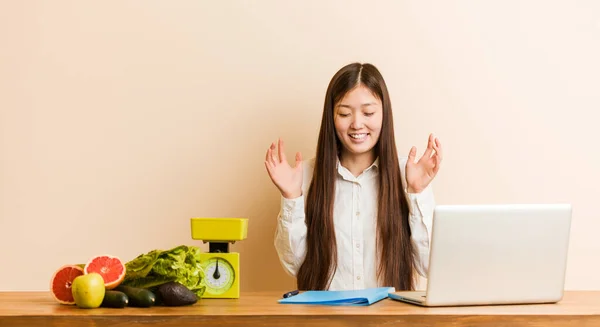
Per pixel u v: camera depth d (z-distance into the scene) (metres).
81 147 2.71
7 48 2.70
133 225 2.72
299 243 2.44
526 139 2.77
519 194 2.76
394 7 2.74
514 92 2.76
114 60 2.71
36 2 2.70
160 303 1.78
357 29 2.73
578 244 2.77
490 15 2.76
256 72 2.73
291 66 2.73
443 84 2.75
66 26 2.71
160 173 2.72
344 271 2.48
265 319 1.60
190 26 2.72
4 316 1.59
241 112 2.73
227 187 2.74
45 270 2.71
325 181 2.47
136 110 2.72
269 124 2.73
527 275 1.78
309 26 2.73
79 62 2.71
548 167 2.77
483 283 1.75
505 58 2.76
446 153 2.75
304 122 2.74
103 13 2.71
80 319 1.59
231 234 1.90
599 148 2.77
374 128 2.42
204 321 1.60
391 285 2.42
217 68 2.72
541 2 2.76
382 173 2.46
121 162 2.72
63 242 2.71
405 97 2.74
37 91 2.71
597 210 2.77
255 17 2.73
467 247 1.72
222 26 2.73
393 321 1.60
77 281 1.70
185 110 2.72
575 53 2.77
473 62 2.76
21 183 2.71
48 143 2.71
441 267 1.71
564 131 2.77
